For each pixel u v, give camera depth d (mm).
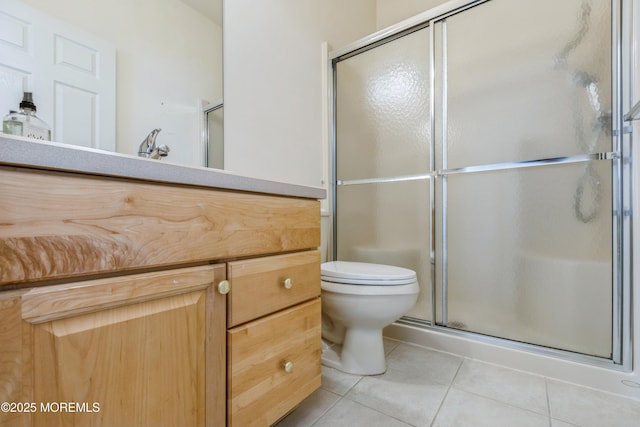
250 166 1367
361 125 1846
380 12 2457
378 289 1148
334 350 1446
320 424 959
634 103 1103
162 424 556
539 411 1018
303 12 1701
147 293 532
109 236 489
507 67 1394
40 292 419
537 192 1317
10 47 749
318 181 1805
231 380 678
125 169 500
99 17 916
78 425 457
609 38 1172
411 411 1021
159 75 1061
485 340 1396
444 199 1555
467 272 1483
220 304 659
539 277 1309
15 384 404
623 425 944
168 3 1092
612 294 1159
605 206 1175
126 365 509
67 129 844
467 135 1494
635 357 1102
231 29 1294
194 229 610
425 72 1631
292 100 1612
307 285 913
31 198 416
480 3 1458
